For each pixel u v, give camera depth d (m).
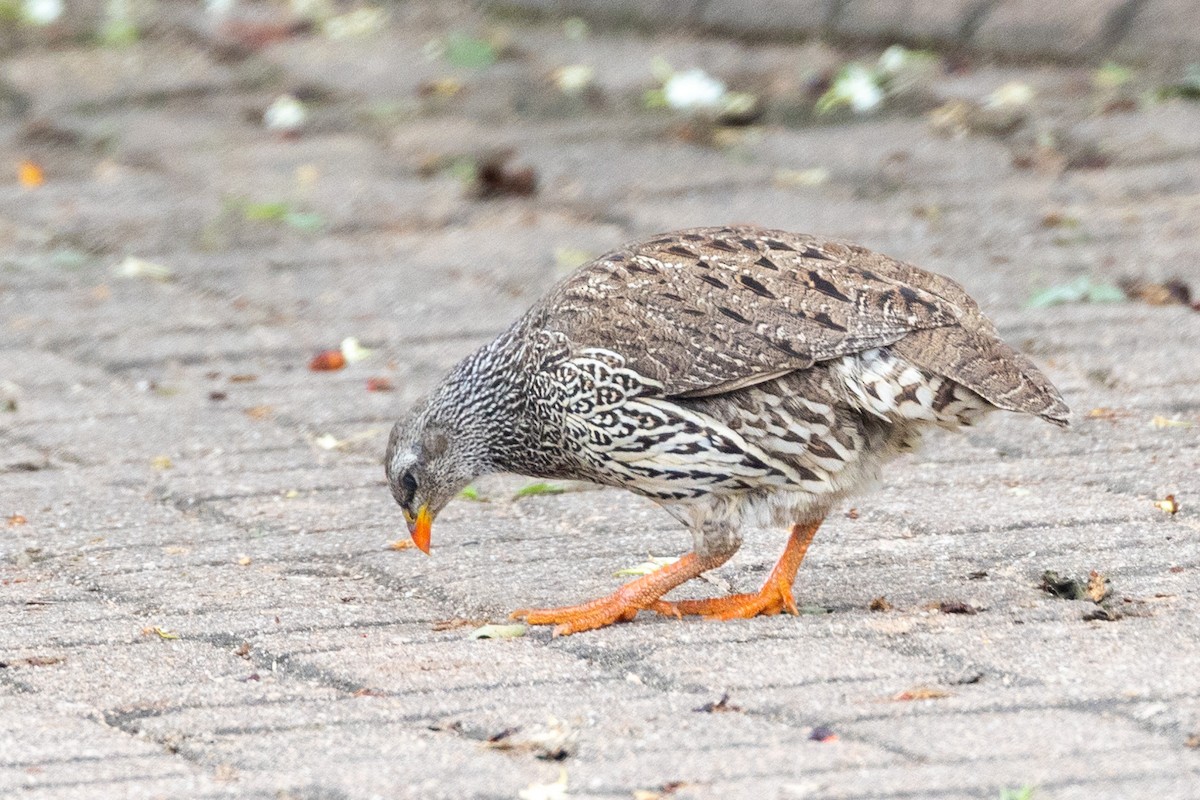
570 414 9.30
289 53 24.53
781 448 8.91
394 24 25.75
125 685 8.09
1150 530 9.97
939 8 22.19
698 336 8.90
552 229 17.50
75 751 7.22
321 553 10.26
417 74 23.39
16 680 8.18
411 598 9.49
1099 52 21.06
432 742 7.23
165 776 6.93
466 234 17.53
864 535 10.21
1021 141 19.30
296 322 15.11
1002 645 8.16
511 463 10.03
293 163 20.14
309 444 12.32
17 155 20.56
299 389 13.48
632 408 9.04
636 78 22.59
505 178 18.64
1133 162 18.41
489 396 9.85
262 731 7.44
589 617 8.93
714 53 23.27
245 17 26.08
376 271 16.48
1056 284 15.05
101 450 12.20
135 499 11.26
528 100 22.16
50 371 13.95
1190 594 8.85
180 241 17.52
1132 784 6.46
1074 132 19.30
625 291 9.20
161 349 14.44
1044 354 13.45
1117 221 16.67
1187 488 10.68
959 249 16.12
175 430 12.60
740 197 18.16
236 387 13.56
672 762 6.87
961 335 8.70
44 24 25.69
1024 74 21.30
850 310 8.78
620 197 18.38
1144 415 12.09
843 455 8.94
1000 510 10.47
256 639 8.74
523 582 9.69
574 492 11.34
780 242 9.35
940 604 8.98
